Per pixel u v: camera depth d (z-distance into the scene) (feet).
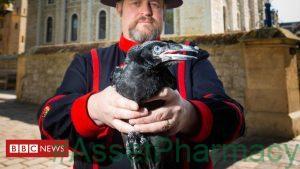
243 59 22.50
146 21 4.34
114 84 3.02
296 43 22.16
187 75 4.31
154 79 2.81
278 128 20.30
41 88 38.93
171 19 86.63
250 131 21.43
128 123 2.91
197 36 25.35
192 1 83.25
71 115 3.50
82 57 4.74
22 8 168.66
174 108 2.95
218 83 4.35
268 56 20.98
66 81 4.47
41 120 3.94
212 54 24.11
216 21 84.33
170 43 2.95
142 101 2.81
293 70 21.95
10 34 164.04
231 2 96.68
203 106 3.52
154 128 2.86
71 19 108.27
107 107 2.95
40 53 39.11
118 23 96.48
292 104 21.07
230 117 3.67
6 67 82.64
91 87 4.33
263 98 21.12
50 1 113.70
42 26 114.83
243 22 106.42
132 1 4.42
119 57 4.53
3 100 45.42
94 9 102.63
